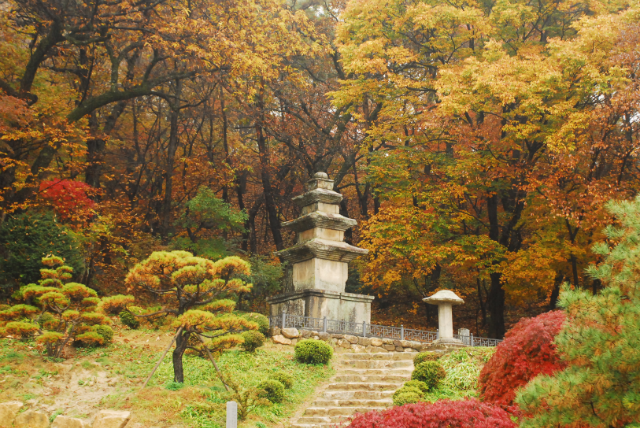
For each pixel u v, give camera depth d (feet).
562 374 18.99
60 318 42.60
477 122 81.20
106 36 68.44
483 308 88.89
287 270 79.51
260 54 72.33
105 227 70.18
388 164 80.18
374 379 43.98
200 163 95.76
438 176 83.35
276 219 95.76
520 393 19.49
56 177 76.13
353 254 63.00
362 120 80.79
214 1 71.97
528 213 76.02
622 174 69.92
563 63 63.72
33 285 42.47
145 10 67.72
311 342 47.21
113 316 59.67
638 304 18.07
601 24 62.85
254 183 109.19
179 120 100.07
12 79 75.05
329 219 62.54
